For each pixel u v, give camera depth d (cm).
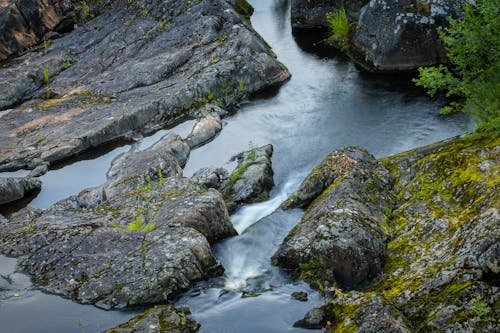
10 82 1712
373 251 749
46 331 691
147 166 1139
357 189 877
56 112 1531
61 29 2153
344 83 1568
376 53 1588
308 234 811
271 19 2122
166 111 1452
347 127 1335
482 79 902
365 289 729
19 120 1510
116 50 1831
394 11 1535
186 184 1014
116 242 845
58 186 1228
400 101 1417
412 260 730
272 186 1120
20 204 1166
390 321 592
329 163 982
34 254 841
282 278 797
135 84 1630
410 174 924
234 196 1064
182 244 813
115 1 2120
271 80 1598
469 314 581
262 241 906
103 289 755
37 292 765
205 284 790
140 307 738
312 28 1983
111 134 1380
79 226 898
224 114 1468
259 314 707
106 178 1246
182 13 1888
